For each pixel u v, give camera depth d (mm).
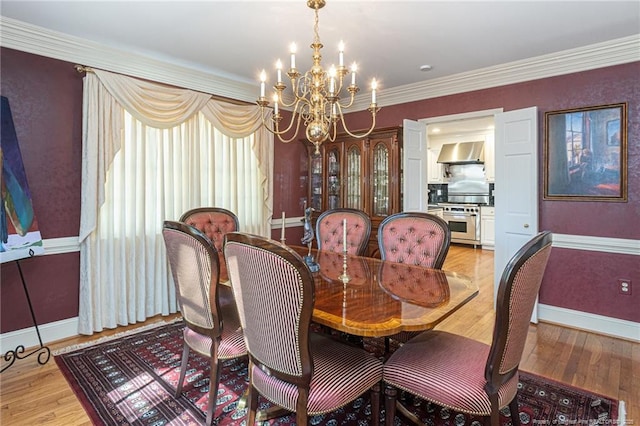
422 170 4246
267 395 1530
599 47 3016
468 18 2553
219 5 2393
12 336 2752
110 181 3131
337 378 1493
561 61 3227
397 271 2254
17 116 2736
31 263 2848
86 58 3035
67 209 2998
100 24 2680
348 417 1955
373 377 1587
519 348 1474
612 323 3094
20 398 2117
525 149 3385
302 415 1420
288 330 1360
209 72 3764
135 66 3309
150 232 3416
